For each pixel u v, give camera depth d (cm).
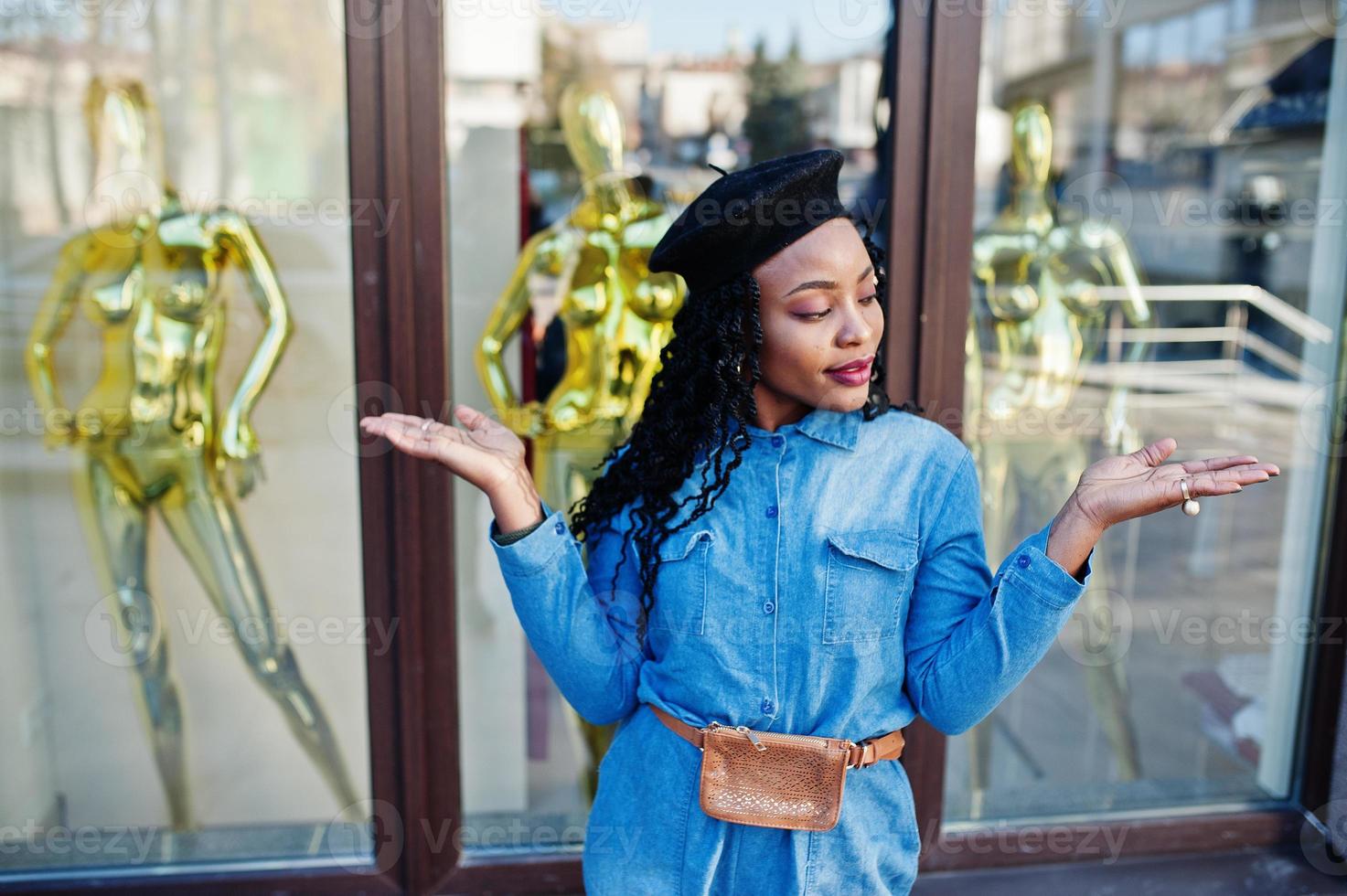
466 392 216
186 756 224
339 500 218
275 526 218
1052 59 240
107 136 201
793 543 116
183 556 218
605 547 127
